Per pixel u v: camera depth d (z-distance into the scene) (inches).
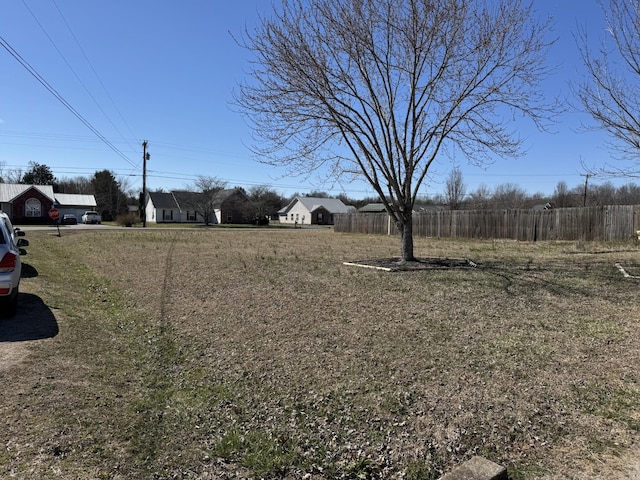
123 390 164.4
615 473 116.3
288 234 1289.4
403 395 161.9
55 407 143.2
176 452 123.5
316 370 186.4
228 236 1112.2
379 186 474.9
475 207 2105.1
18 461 111.0
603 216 771.4
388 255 604.1
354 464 119.3
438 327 245.6
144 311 289.7
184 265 492.4
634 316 264.8
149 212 2827.3
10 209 1963.6
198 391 167.2
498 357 199.9
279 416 147.5
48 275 424.8
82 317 272.5
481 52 422.0
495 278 384.8
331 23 413.4
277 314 275.3
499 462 122.1
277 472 116.1
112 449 122.0
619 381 173.8
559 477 115.2
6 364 179.6
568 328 242.7
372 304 298.5
